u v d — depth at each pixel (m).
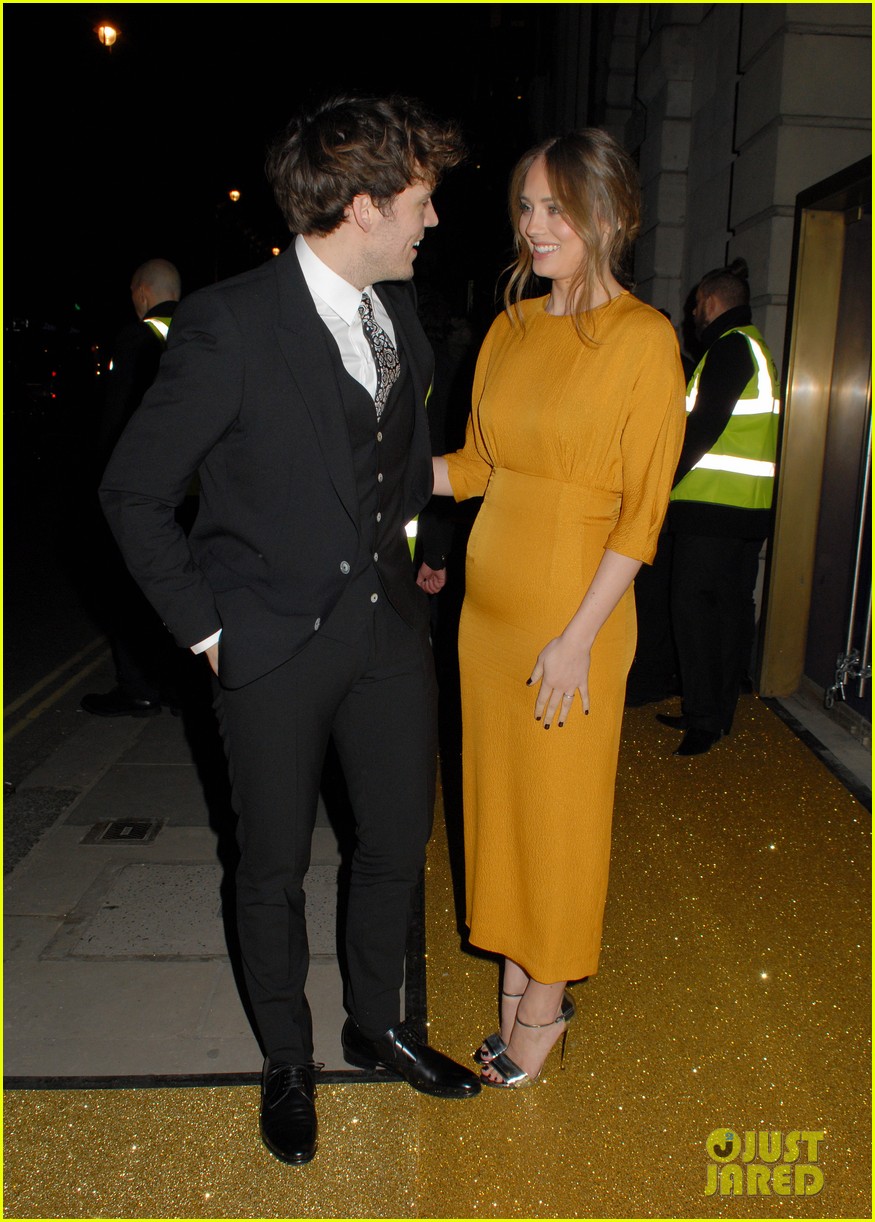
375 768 2.19
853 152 4.88
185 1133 2.23
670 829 3.64
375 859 2.24
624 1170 2.14
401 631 2.17
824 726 4.61
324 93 1.89
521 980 2.41
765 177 5.04
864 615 4.41
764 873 3.35
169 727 4.65
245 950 2.19
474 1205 2.05
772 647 4.96
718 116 6.08
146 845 3.50
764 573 5.01
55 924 3.01
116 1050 2.47
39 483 14.38
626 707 4.86
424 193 1.89
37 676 5.70
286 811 2.08
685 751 4.27
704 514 4.13
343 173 1.80
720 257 6.00
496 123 16.45
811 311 4.65
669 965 2.86
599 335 1.96
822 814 3.76
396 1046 2.35
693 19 6.55
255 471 1.92
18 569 8.66
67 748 4.40
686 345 6.36
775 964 2.86
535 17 14.63
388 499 2.10
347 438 1.94
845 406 4.56
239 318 1.85
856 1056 2.50
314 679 2.03
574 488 2.03
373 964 2.29
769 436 4.15
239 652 1.97
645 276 7.22
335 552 1.98
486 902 2.32
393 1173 2.13
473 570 2.21
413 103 1.88
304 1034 2.27
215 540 2.03
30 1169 2.13
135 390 4.10
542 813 2.15
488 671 2.19
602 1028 2.59
